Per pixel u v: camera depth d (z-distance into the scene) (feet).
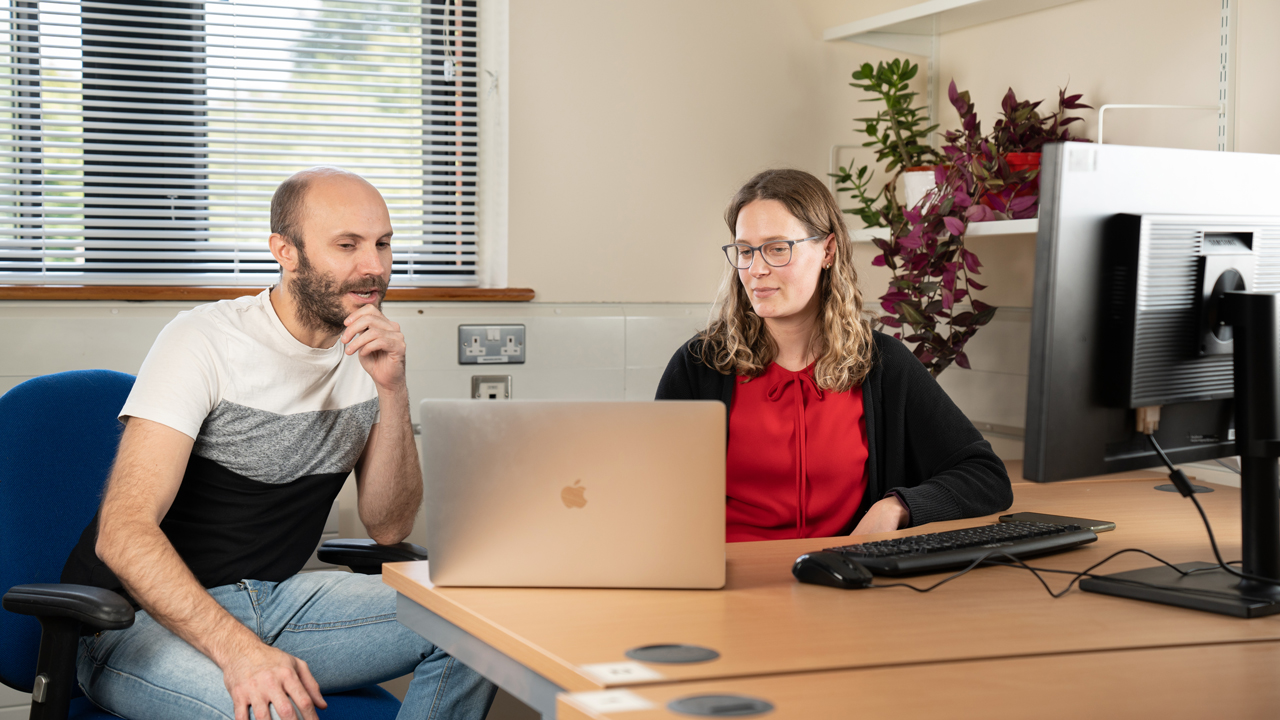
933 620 3.31
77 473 5.26
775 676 2.76
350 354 5.41
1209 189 3.69
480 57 8.34
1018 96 8.14
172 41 7.57
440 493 3.70
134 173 7.77
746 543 4.54
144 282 7.64
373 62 8.13
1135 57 7.18
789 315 5.82
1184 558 4.21
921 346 7.75
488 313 7.84
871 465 5.76
